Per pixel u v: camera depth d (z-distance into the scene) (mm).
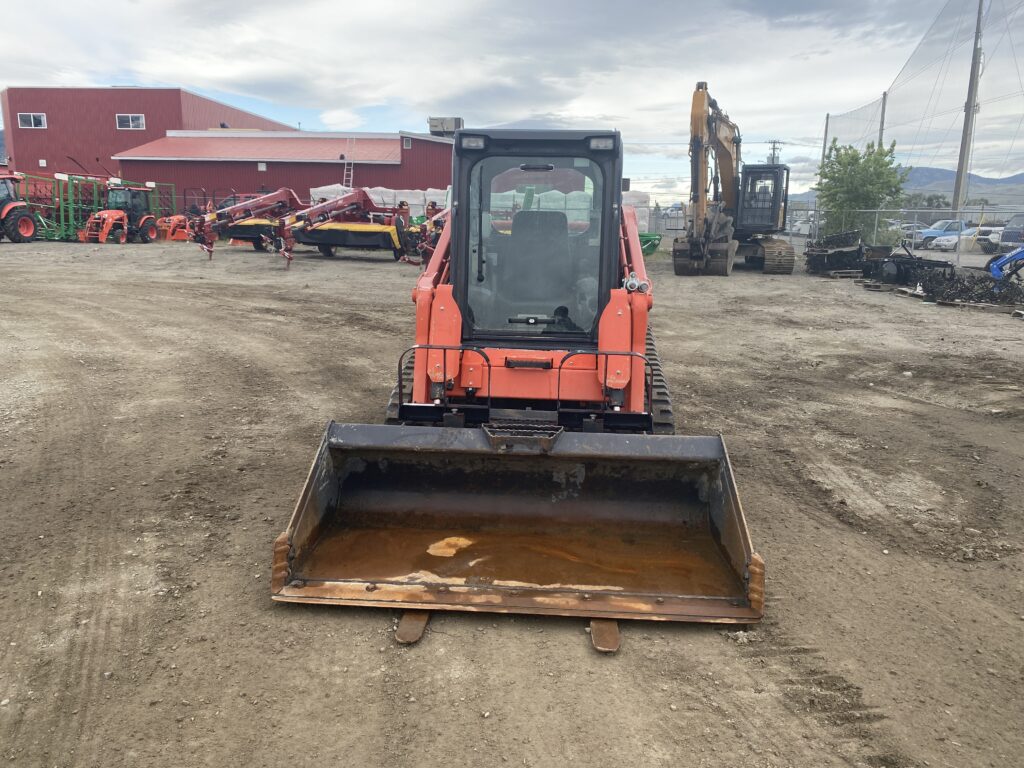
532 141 5625
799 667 3936
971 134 28891
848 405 9125
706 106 21406
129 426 7602
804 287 20906
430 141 41188
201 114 54031
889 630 4312
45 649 3957
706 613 4234
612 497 5016
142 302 15547
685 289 20438
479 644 4070
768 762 3256
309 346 11883
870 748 3350
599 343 5637
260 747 3295
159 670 3803
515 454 4895
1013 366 10898
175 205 42062
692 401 9258
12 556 4941
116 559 4934
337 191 36812
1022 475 6746
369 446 4953
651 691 3717
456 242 5730
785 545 5395
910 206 36219
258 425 7820
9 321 12898
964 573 5016
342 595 4328
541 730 3430
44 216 30984
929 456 7270
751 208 25891
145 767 3166
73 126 51844
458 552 4773
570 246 5777
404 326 13922
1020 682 3855
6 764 3166
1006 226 27281
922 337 13406
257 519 5598
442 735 3387
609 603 4301
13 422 7566
